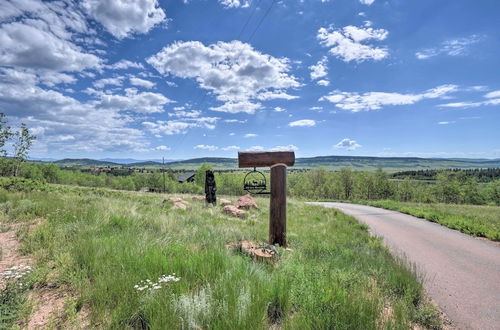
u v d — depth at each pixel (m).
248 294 3.15
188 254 4.70
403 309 3.51
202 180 75.31
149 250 4.64
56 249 4.71
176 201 15.21
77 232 5.96
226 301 3.04
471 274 5.61
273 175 7.01
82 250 4.45
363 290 3.90
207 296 3.11
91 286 3.43
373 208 22.95
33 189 14.40
